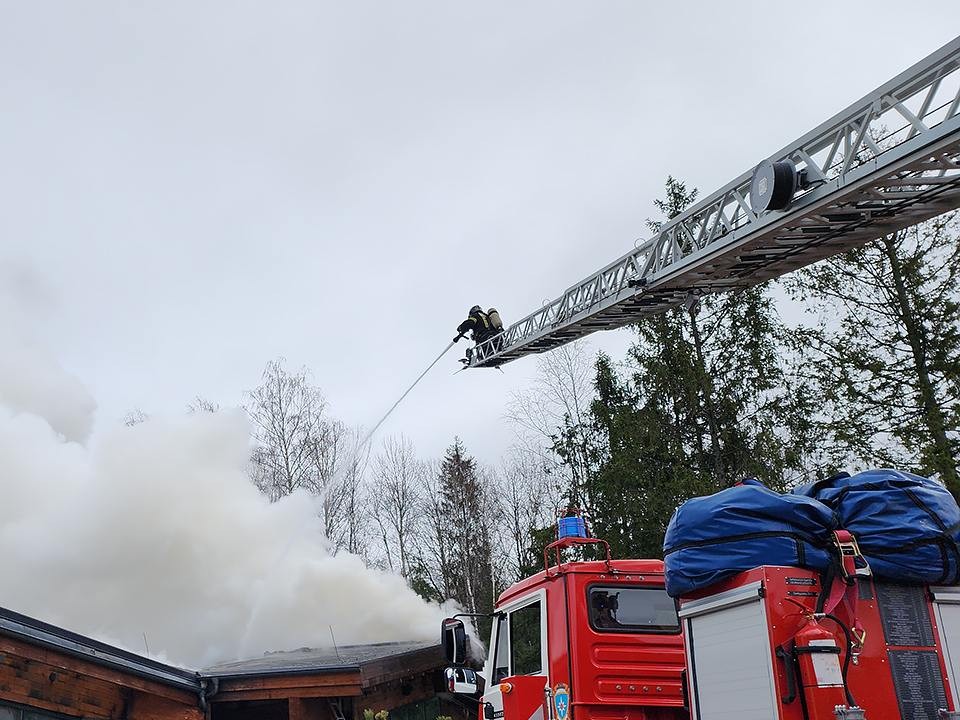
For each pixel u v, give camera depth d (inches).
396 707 493.0
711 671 203.2
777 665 184.9
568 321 472.4
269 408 1275.8
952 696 194.4
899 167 282.4
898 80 281.0
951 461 685.3
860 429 764.0
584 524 303.0
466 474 1448.1
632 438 900.6
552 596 291.1
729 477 898.1
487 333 563.2
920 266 750.5
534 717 281.9
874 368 756.6
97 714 372.2
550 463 1320.1
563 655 280.8
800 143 314.8
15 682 329.1
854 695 187.3
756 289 927.0
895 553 197.3
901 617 197.5
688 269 375.6
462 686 361.7
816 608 191.2
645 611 287.0
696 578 203.0
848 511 203.5
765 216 330.0
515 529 1396.4
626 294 421.4
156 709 402.9
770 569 191.9
